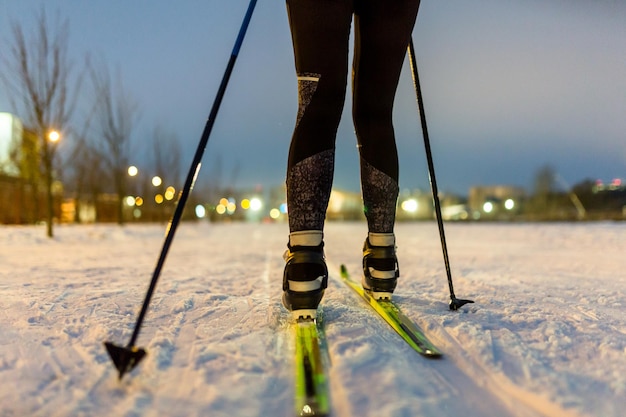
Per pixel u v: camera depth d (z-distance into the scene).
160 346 1.23
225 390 0.96
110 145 13.65
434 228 14.69
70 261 4.22
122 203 14.08
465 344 1.21
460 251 5.54
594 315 1.70
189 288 2.35
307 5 1.37
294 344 1.23
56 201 18.02
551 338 1.30
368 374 1.01
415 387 0.96
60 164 12.45
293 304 1.36
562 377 1.01
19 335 1.38
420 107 1.81
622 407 0.88
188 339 1.31
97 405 0.90
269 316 1.52
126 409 0.88
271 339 1.27
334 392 0.95
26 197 17.02
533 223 19.81
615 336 1.34
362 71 1.57
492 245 6.73
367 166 1.62
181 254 5.14
